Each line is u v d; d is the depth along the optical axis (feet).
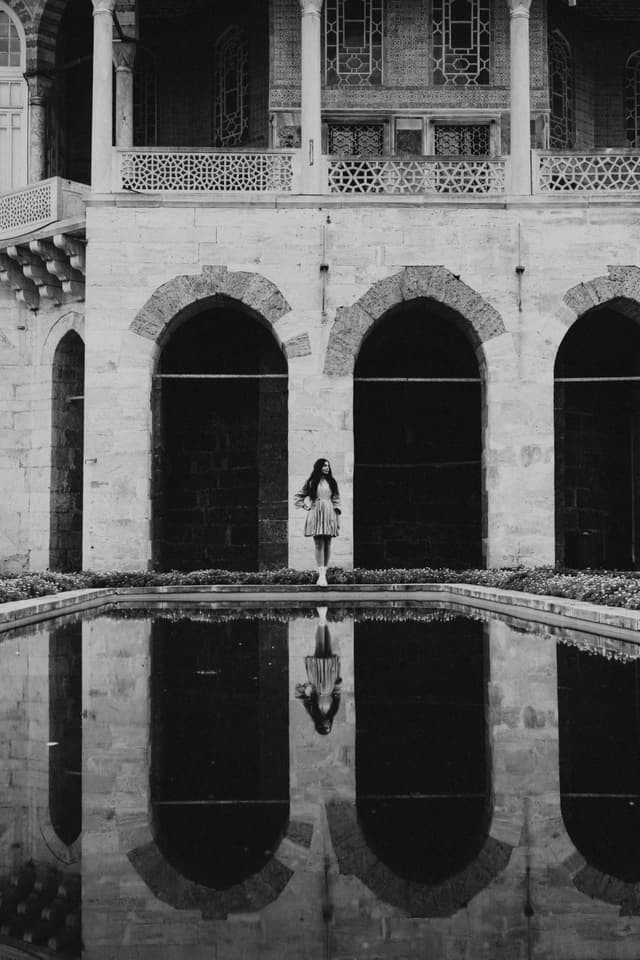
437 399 98.27
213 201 82.74
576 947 9.93
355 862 12.62
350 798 15.90
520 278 82.58
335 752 19.45
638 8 99.96
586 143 102.53
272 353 92.63
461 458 97.66
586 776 17.47
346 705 24.81
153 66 104.32
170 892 11.60
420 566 96.94
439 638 40.55
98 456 82.23
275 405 91.86
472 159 84.17
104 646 38.32
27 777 17.56
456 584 75.00
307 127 83.35
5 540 98.32
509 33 92.58
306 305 82.64
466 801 15.75
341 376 82.33
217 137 102.01
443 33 92.84
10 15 98.68
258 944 10.07
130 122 94.73
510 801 15.71
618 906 11.07
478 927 10.50
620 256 82.69
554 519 85.76
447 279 82.48
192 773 17.78
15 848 13.42
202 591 73.20
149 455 82.64
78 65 104.73
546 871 12.27
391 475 97.91
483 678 29.17
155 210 82.94
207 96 102.37
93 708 24.76
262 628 45.65
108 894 11.58
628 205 82.58
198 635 42.47
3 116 98.48
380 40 92.63
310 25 83.15
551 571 74.95
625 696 25.88
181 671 31.17
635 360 99.40
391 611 57.47
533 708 24.26
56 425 97.71
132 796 16.11
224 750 19.71
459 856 12.93
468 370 97.96
